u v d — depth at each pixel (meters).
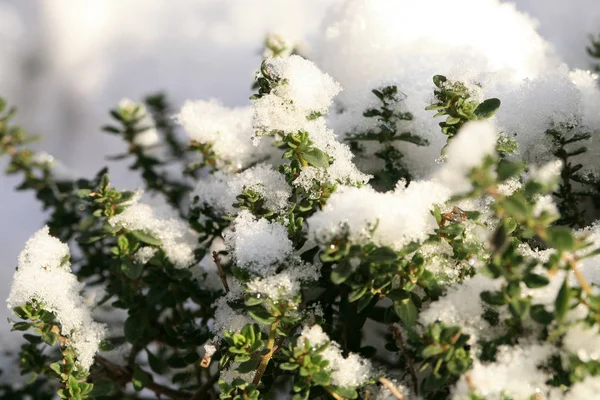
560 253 0.50
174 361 0.59
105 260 0.63
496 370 0.51
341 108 0.61
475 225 0.54
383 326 0.59
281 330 0.54
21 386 0.63
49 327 0.55
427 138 0.58
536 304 0.51
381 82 0.58
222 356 0.54
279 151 0.60
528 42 0.63
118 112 0.66
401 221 0.52
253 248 0.54
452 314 0.52
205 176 0.65
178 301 0.58
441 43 0.60
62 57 1.15
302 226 0.56
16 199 0.96
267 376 0.55
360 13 0.62
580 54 0.69
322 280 0.56
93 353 0.56
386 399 0.54
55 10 1.18
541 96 0.57
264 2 1.05
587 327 0.50
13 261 0.85
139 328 0.58
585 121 0.58
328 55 0.62
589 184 0.58
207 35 1.07
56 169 0.67
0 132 0.65
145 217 0.58
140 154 0.66
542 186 0.50
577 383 0.51
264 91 0.56
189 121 0.60
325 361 0.52
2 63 1.14
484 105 0.54
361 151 0.59
